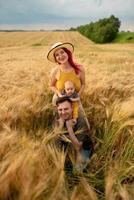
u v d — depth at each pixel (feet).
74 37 280.72
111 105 13.42
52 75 13.82
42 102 14.30
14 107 12.22
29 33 304.71
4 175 6.23
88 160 10.18
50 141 9.82
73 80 13.48
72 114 12.09
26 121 11.94
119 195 7.63
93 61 54.03
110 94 16.28
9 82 19.19
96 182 8.90
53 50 12.98
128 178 8.91
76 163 9.68
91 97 15.46
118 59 65.05
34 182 6.55
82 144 12.03
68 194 7.48
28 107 12.41
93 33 308.40
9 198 6.24
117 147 11.09
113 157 10.49
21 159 6.77
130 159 9.66
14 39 245.24
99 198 8.21
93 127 13.16
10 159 6.75
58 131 9.98
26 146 8.11
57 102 12.07
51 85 13.96
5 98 14.49
